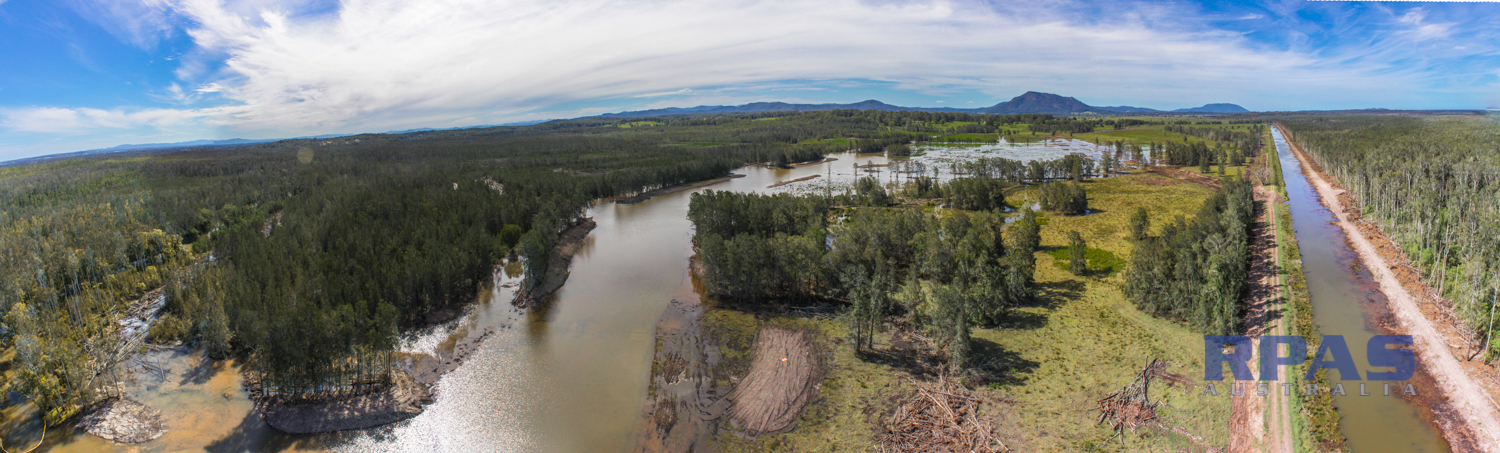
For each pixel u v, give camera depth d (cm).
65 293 9525
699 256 11906
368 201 15050
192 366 7250
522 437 6050
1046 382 6241
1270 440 5119
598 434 6069
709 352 7581
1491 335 6431
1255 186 18200
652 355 7638
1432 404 5600
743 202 13825
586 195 18288
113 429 6097
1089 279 9312
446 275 9050
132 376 7050
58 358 6356
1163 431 5303
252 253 10006
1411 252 9706
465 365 7456
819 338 7688
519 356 7688
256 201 18450
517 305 9481
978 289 7750
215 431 6116
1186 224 12238
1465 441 5091
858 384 6531
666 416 6259
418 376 7169
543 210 14075
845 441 5641
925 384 6406
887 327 7825
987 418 5731
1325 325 7388
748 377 6894
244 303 7638
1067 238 12419
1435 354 6425
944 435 5559
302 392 6500
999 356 6844
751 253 9044
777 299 9100
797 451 5584
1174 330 7212
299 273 8775
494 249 11425
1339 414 5491
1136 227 11862
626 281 10700
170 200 16350
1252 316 7594
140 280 10250
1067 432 5412
